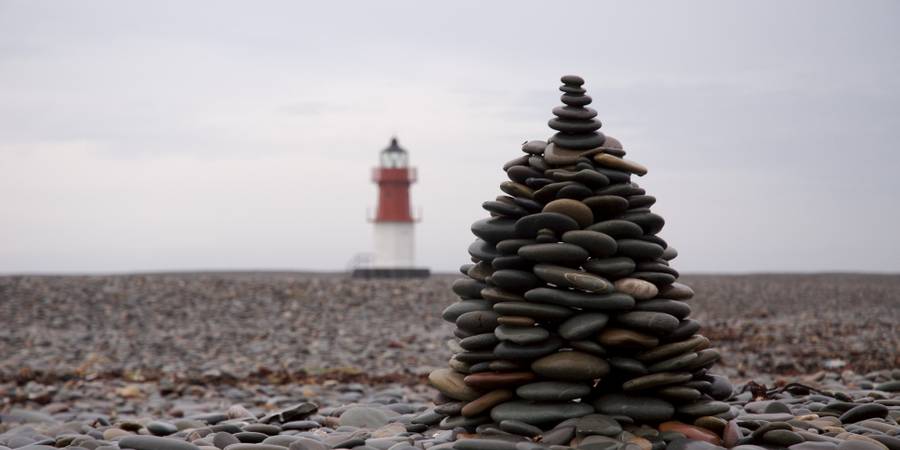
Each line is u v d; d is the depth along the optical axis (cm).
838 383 977
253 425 628
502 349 526
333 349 1908
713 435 517
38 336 2078
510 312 525
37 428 761
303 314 2512
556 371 516
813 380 1038
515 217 547
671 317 513
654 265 538
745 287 3341
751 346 1767
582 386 518
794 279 4088
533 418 522
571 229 527
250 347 1948
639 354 524
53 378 1489
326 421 677
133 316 2423
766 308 2720
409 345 1936
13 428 828
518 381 530
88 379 1462
